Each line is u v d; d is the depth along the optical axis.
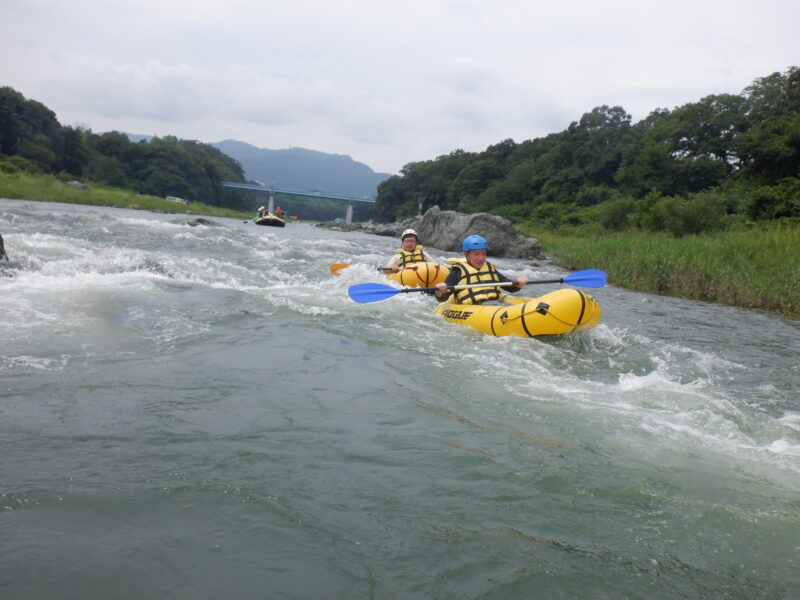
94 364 3.71
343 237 26.53
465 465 2.62
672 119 47.06
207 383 3.51
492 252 21.83
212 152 149.50
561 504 2.32
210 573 1.75
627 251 14.88
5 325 4.45
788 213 24.06
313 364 4.11
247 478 2.35
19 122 67.50
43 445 2.51
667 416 3.48
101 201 35.81
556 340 5.58
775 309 9.75
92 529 1.92
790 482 2.67
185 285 6.98
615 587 1.81
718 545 2.09
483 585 1.78
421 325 5.81
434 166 93.44
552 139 73.88
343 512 2.15
